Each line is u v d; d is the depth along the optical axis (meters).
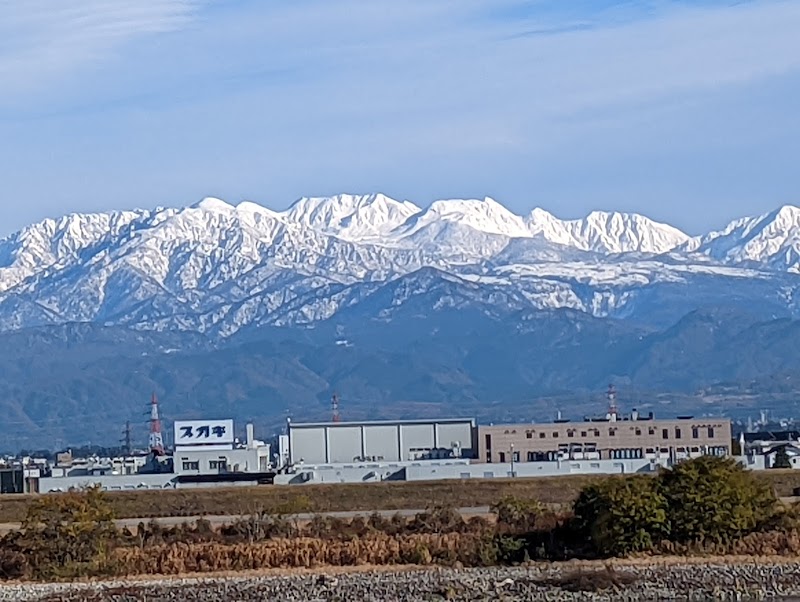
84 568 119.50
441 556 119.94
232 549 122.50
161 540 132.25
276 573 114.94
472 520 141.00
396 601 101.50
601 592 103.12
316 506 183.00
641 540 118.44
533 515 129.62
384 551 120.94
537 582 106.12
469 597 102.44
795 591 102.12
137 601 103.94
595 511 120.75
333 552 121.19
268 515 150.00
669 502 120.50
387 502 185.62
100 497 138.75
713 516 119.56
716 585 104.00
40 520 124.62
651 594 102.50
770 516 123.88
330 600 102.19
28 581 116.31
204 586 108.50
